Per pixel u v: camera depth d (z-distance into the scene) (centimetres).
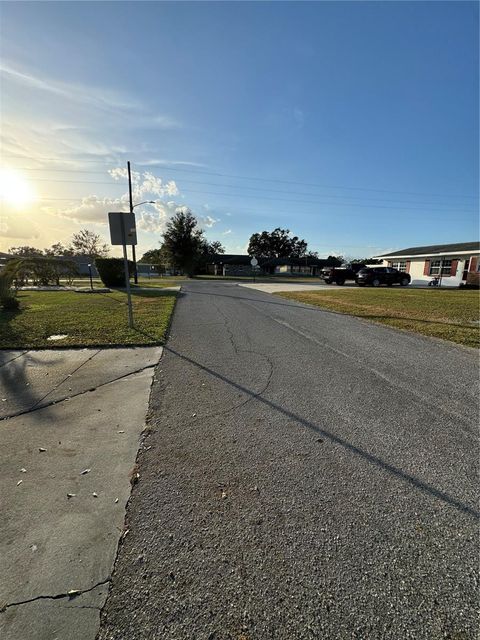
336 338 603
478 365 448
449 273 2589
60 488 202
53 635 122
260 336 612
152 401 328
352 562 153
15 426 278
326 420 290
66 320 730
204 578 145
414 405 321
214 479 211
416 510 186
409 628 126
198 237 4153
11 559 153
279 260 5591
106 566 150
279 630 125
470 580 145
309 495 196
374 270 2520
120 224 634
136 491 200
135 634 123
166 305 1012
